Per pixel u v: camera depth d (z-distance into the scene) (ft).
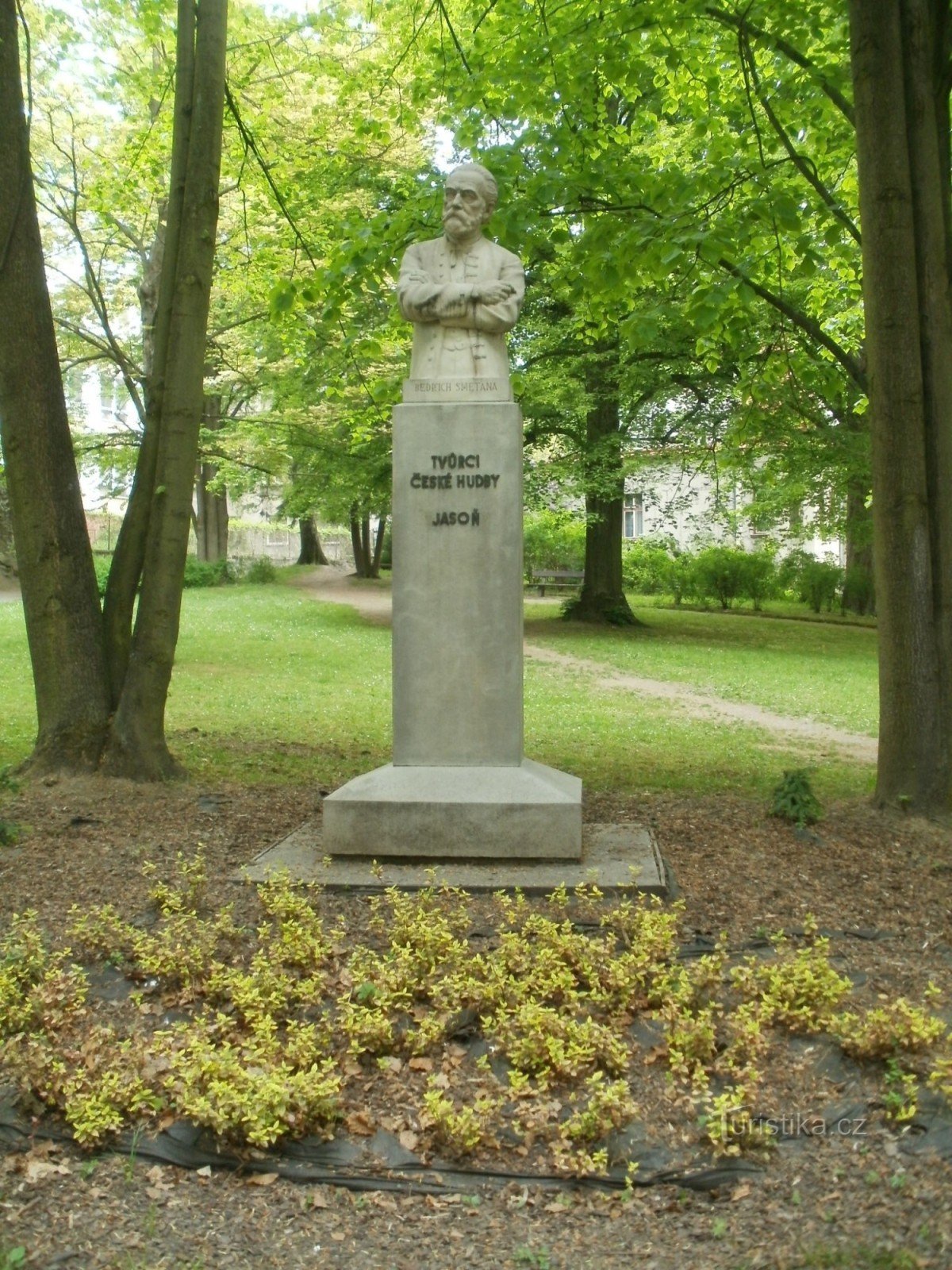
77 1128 12.69
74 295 74.02
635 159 33.32
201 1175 12.44
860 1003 15.98
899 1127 12.92
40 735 28.45
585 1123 12.66
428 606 22.57
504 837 21.63
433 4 34.06
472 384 22.65
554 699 52.65
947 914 19.70
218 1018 14.73
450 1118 12.57
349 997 15.28
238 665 61.72
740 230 27.25
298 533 197.26
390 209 58.08
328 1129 12.87
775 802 25.66
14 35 27.50
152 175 44.98
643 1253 11.19
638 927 17.56
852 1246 10.95
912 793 25.23
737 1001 15.78
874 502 25.88
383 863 21.79
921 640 25.27
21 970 15.96
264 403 92.07
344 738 39.96
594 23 31.19
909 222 24.73
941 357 25.11
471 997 15.25
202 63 28.04
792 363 35.94
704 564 116.88
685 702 52.95
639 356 70.33
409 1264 11.11
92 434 74.84
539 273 67.92
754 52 32.71
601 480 73.41
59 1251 11.17
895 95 24.53
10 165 27.32
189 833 24.14
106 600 29.07
